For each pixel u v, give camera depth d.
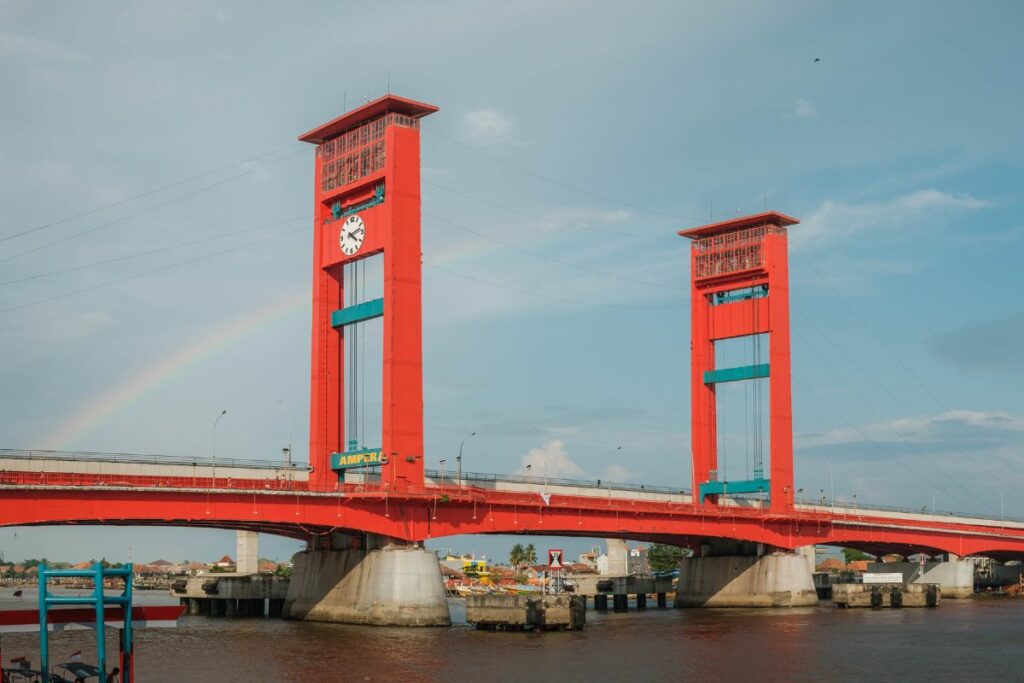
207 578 159.00
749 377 162.00
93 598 51.16
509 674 75.00
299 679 72.25
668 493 166.75
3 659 78.00
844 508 195.12
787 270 163.38
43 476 93.25
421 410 117.06
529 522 126.38
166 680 71.38
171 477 100.88
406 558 114.00
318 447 122.00
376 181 120.50
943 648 93.75
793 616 139.25
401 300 117.19
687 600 169.12
